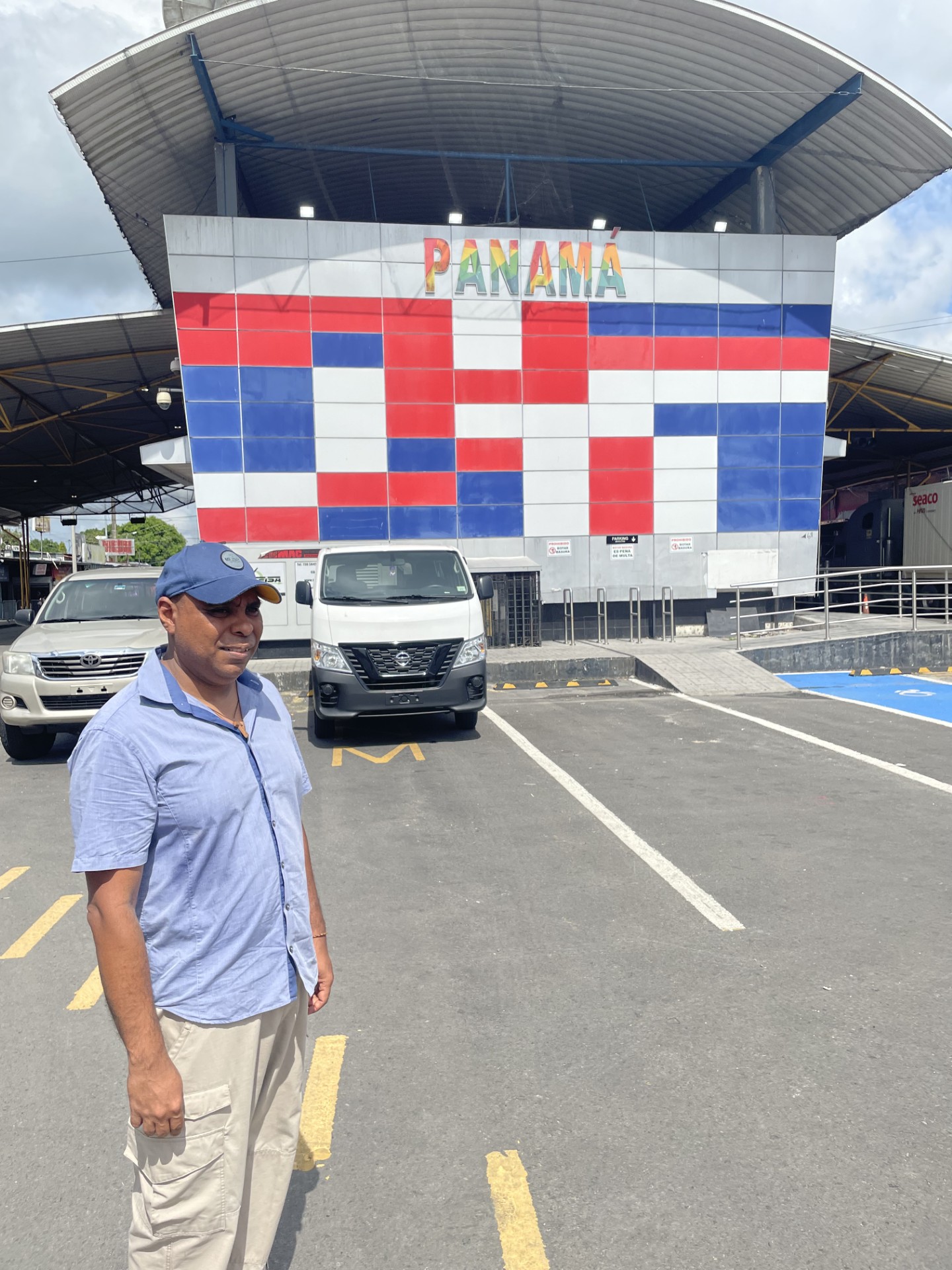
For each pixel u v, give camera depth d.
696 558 18.98
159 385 28.45
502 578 16.94
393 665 9.05
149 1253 1.82
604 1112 2.94
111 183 19.72
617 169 21.52
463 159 21.09
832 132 18.97
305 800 7.23
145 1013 1.73
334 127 19.16
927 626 15.98
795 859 5.52
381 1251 2.34
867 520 28.12
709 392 18.83
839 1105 2.94
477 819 6.58
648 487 18.75
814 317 19.06
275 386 17.53
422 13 15.77
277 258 17.41
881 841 5.82
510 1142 2.79
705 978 3.92
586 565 18.64
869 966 4.00
